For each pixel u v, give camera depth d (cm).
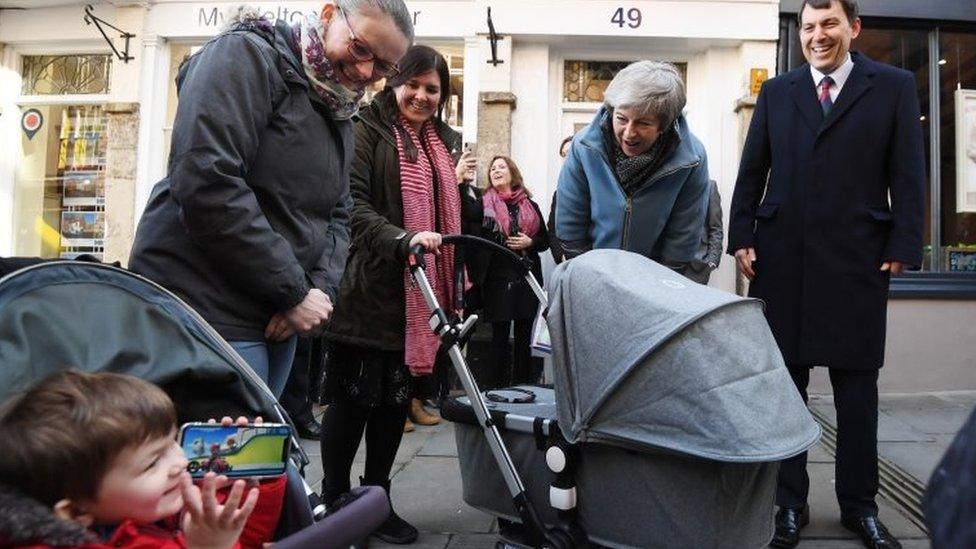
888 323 614
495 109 626
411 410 514
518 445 228
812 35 320
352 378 287
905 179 308
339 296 287
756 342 198
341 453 290
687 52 650
